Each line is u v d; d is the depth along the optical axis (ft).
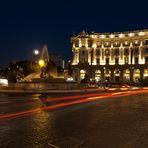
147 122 51.85
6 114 63.87
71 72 463.01
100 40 455.22
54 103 92.38
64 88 175.63
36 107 79.30
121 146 33.68
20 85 166.61
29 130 44.06
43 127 46.83
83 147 33.22
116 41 445.37
